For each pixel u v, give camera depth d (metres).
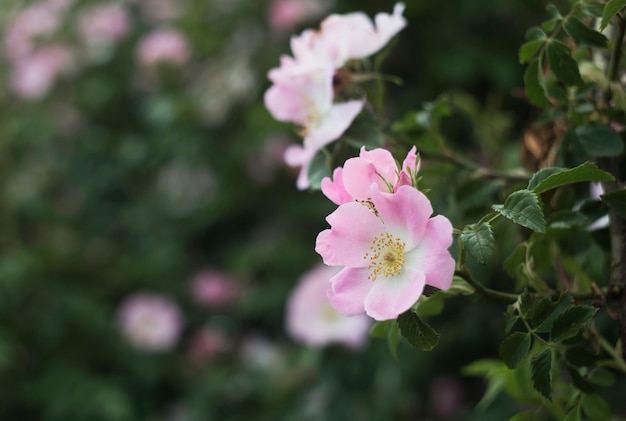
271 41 1.60
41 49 1.95
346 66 0.70
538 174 0.57
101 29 1.90
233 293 1.73
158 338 1.69
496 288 0.88
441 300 0.63
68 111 1.93
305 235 1.65
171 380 1.72
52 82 1.89
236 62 1.64
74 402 1.58
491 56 1.47
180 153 1.68
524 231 0.72
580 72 0.66
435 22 1.49
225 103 1.65
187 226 1.76
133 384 1.68
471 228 0.56
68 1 1.97
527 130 0.72
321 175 0.67
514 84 1.46
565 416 0.64
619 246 0.62
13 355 1.59
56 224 1.89
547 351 0.58
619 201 0.59
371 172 0.57
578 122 0.65
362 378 1.36
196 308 1.79
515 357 0.58
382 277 0.57
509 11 1.48
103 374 1.69
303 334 1.32
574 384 0.62
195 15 1.72
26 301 1.66
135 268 1.77
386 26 0.69
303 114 0.70
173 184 1.79
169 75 1.74
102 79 1.92
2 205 1.90
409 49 1.50
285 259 1.62
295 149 0.70
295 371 1.48
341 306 0.57
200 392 1.65
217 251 1.77
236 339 1.73
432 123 0.75
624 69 0.68
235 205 1.69
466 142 1.39
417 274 0.56
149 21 1.94
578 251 0.69
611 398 1.12
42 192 1.91
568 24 0.62
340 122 0.68
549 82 0.66
